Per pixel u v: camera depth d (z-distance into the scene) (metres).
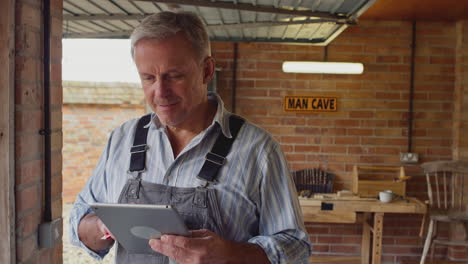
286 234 1.10
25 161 1.40
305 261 1.14
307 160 4.07
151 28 0.99
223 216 1.09
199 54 1.05
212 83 3.85
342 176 4.06
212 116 1.19
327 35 3.59
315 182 3.98
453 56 3.99
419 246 4.10
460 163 3.70
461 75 3.91
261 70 4.03
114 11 2.78
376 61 4.00
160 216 0.91
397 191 3.81
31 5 1.42
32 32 1.43
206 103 1.19
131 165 1.16
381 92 4.02
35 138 1.47
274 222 1.12
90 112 5.39
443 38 3.99
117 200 1.15
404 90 4.02
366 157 4.05
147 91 1.04
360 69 3.76
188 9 2.73
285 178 1.15
